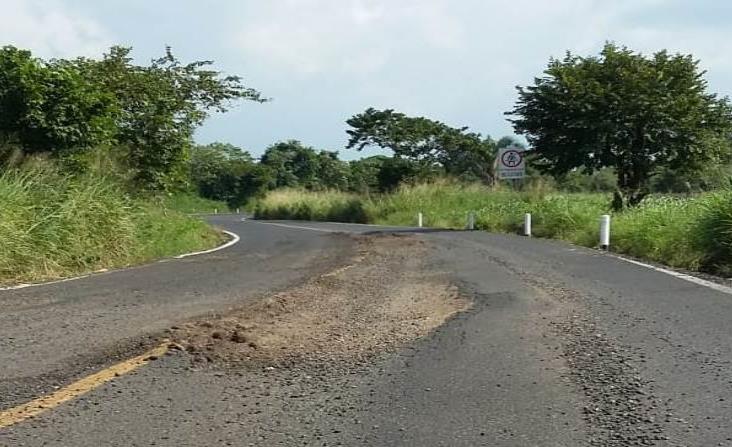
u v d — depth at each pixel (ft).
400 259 50.19
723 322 25.94
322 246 67.41
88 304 29.40
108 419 15.75
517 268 43.06
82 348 21.34
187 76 79.66
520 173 111.24
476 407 16.76
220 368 19.79
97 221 49.42
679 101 88.02
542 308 29.07
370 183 198.29
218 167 247.09
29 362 19.81
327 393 17.84
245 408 16.69
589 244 64.90
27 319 25.79
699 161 92.63
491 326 25.55
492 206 111.04
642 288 34.53
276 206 187.01
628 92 88.89
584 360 20.79
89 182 52.21
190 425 15.53
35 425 15.30
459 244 63.72
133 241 52.75
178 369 19.54
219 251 63.21
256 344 22.26
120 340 22.34
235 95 82.38
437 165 182.09
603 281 37.11
